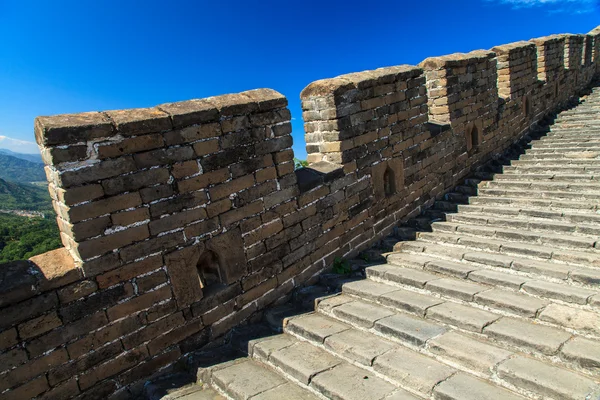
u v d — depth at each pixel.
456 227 5.21
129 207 3.13
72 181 2.85
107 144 3.00
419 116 5.86
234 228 3.81
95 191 2.96
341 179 4.80
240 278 3.91
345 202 4.88
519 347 2.98
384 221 5.46
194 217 3.52
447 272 4.24
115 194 3.06
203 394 3.26
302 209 4.40
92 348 3.07
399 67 5.66
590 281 3.51
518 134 8.66
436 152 6.25
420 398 2.76
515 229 4.90
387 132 5.36
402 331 3.34
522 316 3.33
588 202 5.16
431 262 4.49
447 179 6.55
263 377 3.29
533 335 3.02
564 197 5.48
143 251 3.24
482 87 7.18
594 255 3.92
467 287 3.85
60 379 2.95
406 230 5.52
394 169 5.52
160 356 3.44
